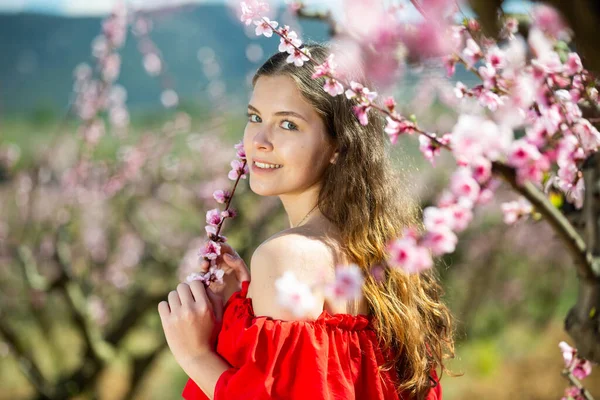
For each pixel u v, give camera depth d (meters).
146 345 6.75
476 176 0.93
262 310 1.41
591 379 6.49
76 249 6.00
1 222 5.64
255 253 1.44
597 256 1.30
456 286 7.89
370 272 1.51
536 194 1.13
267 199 5.02
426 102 6.24
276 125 1.54
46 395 4.76
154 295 5.08
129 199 6.13
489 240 7.70
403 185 1.76
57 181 5.91
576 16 0.72
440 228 0.89
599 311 1.31
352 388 1.37
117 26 5.40
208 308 1.55
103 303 6.05
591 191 1.29
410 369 1.53
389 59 0.79
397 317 1.51
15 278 5.83
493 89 1.05
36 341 6.59
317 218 1.55
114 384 6.38
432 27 0.78
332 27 2.09
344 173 1.54
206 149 6.50
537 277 8.55
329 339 1.38
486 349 7.36
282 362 1.35
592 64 0.75
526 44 0.96
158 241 6.16
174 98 6.54
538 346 7.88
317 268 1.40
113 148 6.38
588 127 1.08
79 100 5.61
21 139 12.90
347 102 1.55
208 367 1.49
